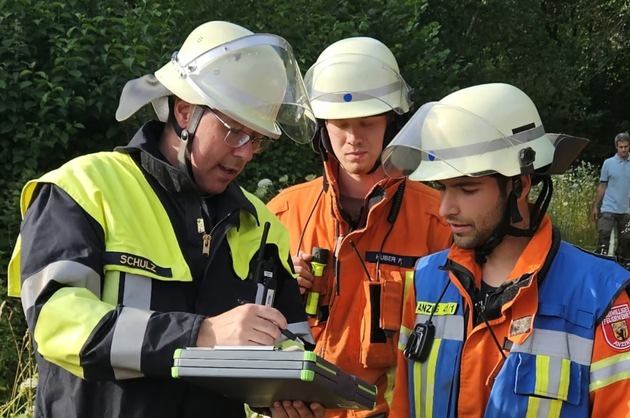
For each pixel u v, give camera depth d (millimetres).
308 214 3568
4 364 5871
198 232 2373
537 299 2438
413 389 2639
